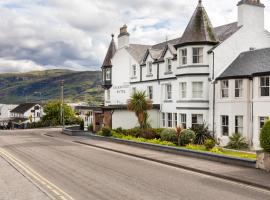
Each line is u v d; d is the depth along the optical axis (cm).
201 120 3519
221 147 2989
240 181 1529
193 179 1597
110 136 3525
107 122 4447
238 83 3203
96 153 2505
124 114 4262
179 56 3678
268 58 3095
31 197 1254
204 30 3534
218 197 1271
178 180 1570
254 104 3042
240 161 1891
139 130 3566
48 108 8075
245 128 3116
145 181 1538
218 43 3503
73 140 3531
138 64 4556
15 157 2270
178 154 2356
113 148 2709
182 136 2922
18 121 11100
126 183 1495
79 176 1642
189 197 1267
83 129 4959
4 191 1348
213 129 3412
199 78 3506
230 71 3334
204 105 3491
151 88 4338
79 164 1994
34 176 1642
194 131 3094
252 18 3619
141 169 1847
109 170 1806
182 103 3628
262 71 2969
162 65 4097
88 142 3189
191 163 1970
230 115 3225
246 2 3588
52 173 1717
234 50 3519
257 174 1641
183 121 3669
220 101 3334
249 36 3597
